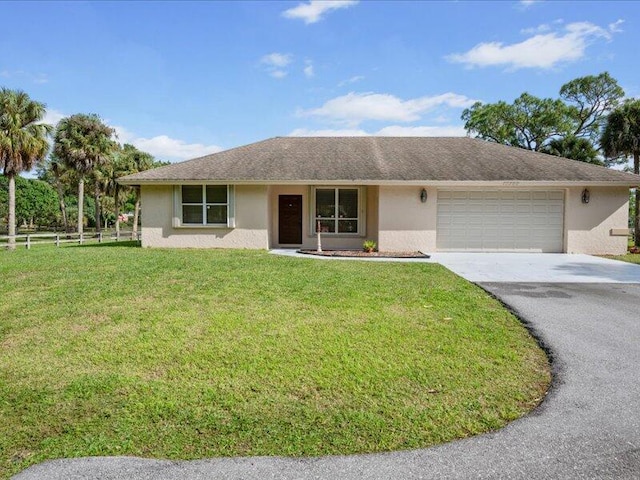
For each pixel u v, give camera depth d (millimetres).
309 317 5969
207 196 15281
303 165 15695
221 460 2754
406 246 14781
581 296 7609
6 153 22672
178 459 2768
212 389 3752
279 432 3078
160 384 3846
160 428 3127
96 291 7562
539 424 3209
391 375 4062
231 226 15172
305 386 3820
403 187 14719
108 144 33094
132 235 29203
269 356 4520
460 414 3352
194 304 6672
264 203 15148
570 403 3549
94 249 15492
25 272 9625
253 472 2627
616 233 14422
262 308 6445
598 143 25984
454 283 8578
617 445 2928
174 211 15219
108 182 36562
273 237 16328
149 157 38625
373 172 14898
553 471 2641
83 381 3895
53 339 5070
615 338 5238
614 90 32656
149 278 8773
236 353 4605
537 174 14555
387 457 2793
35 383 3863
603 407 3480
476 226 14891
